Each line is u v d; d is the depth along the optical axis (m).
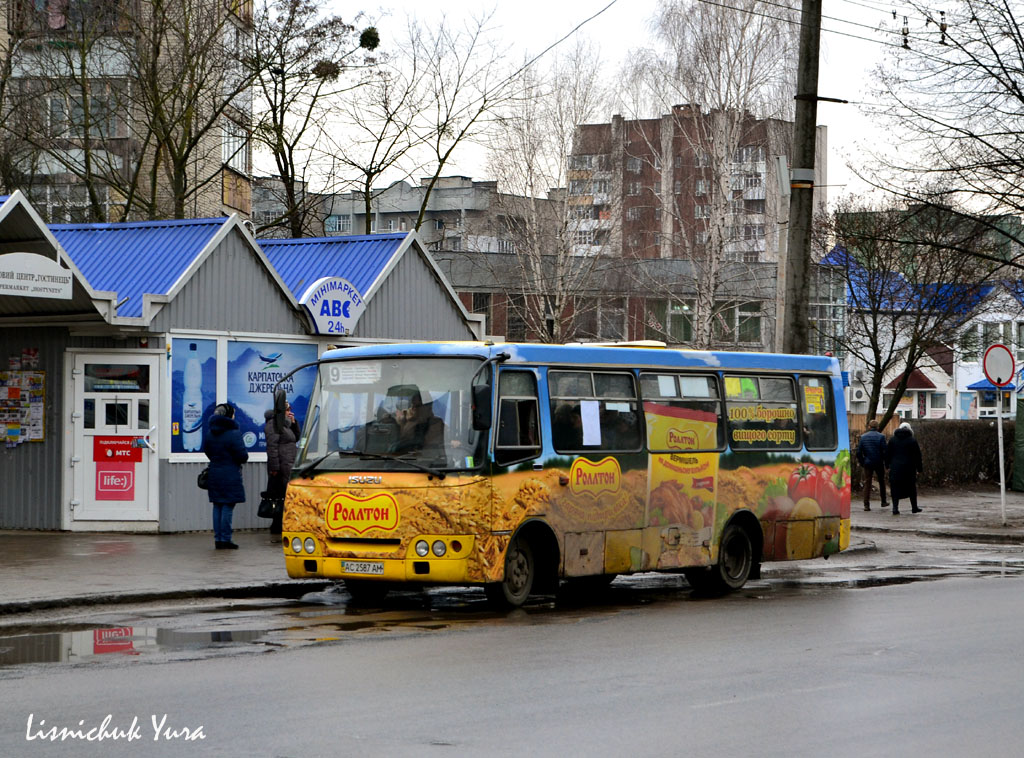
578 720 9.14
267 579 17.14
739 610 15.80
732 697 10.05
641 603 16.77
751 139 52.44
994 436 44.00
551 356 16.23
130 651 12.04
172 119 35.56
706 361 18.41
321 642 12.67
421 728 8.80
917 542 27.31
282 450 22.16
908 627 14.03
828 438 20.31
